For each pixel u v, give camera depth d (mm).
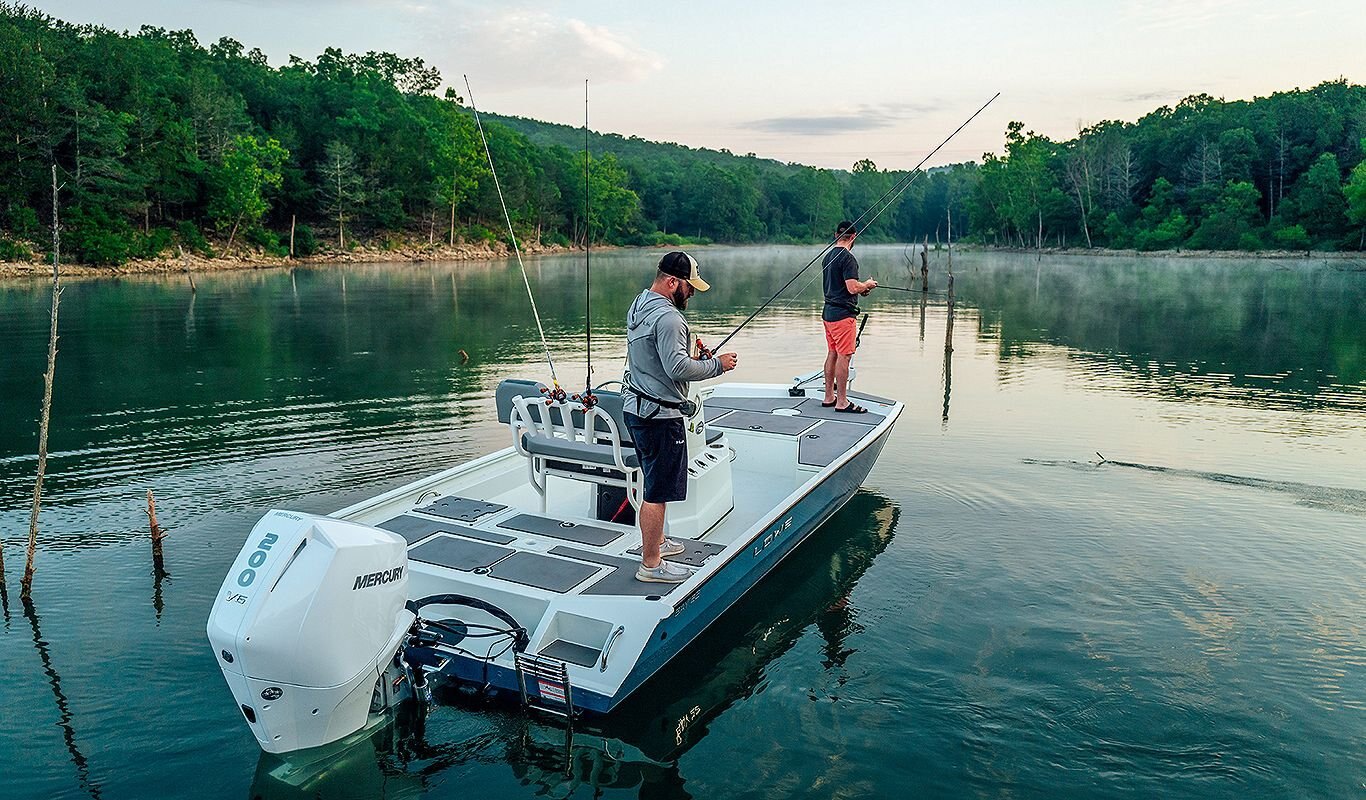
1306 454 8445
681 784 3457
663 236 113250
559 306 25641
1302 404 11062
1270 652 4445
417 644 3783
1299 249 61344
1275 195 70062
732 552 4480
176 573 5352
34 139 42406
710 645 4648
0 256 38750
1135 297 28844
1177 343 17266
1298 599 5078
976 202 98625
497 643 4039
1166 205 72938
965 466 8086
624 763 3596
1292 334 18594
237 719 3805
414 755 3625
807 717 3936
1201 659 4383
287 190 62219
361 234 67688
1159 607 4996
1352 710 3896
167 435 9031
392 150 70438
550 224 93625
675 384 3953
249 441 8773
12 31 45750
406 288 33562
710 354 4180
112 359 14672
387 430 9305
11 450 8398
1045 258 68875
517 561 4371
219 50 84562
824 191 139875
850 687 4191
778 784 3455
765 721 3908
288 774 3439
